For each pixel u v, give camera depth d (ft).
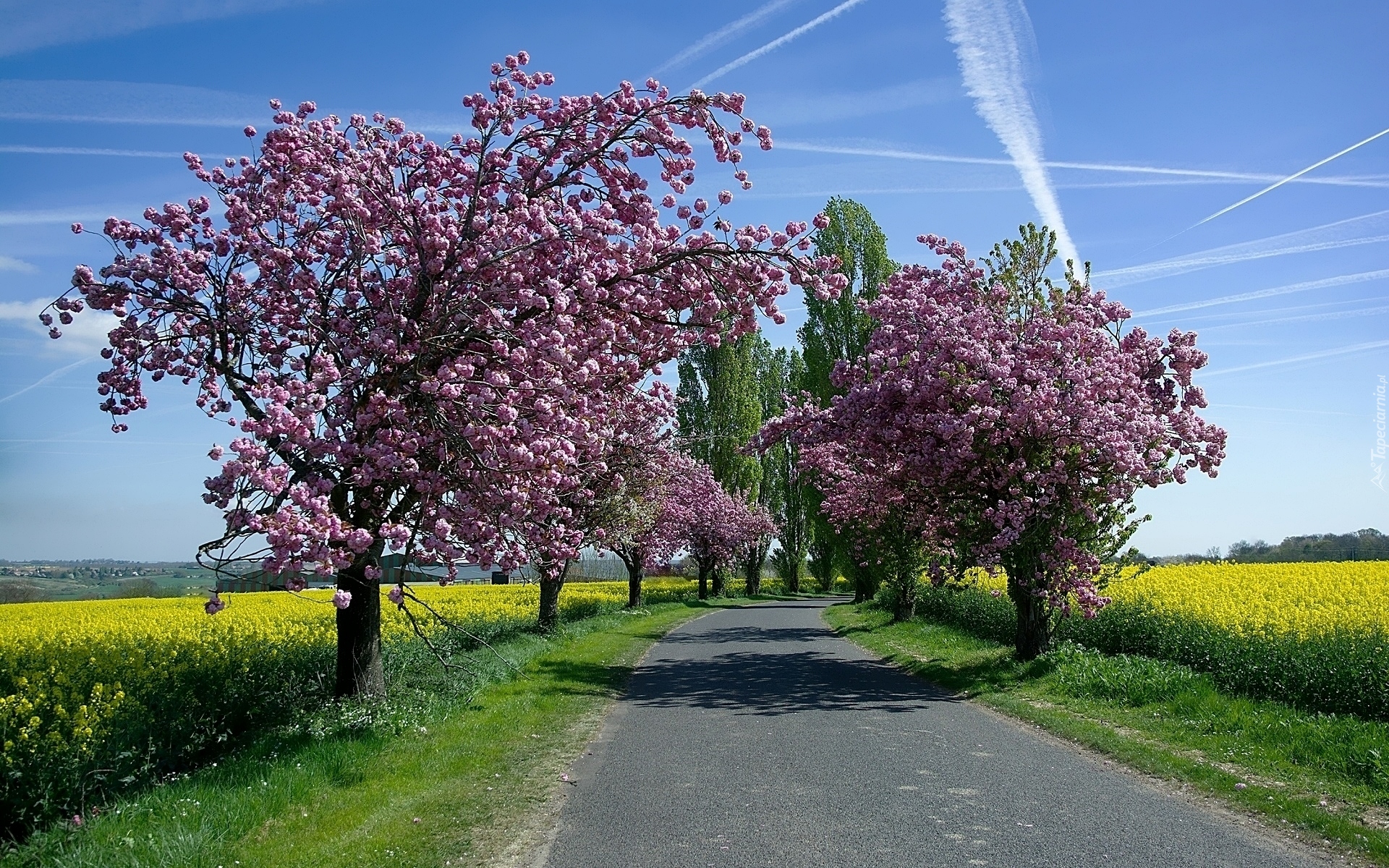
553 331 29.32
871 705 41.50
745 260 33.86
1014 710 38.88
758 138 33.50
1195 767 26.81
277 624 67.97
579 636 75.51
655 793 24.89
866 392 55.01
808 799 24.14
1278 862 18.85
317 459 28.19
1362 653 34.78
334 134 34.47
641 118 33.47
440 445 30.60
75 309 30.73
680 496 124.36
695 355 177.27
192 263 32.65
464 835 21.02
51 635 61.41
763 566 211.41
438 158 36.04
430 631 60.64
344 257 33.81
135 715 30.45
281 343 35.27
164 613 82.28
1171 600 61.52
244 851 19.40
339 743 28.58
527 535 33.58
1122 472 48.70
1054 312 55.93
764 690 46.88
